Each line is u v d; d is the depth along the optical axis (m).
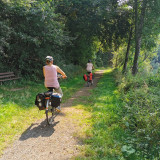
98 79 16.92
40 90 9.48
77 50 23.64
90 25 20.09
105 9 17.97
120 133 4.34
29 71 11.99
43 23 11.41
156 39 19.91
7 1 9.91
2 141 4.02
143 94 5.85
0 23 9.24
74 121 5.29
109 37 22.95
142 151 3.48
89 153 3.54
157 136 3.78
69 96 8.60
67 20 19.88
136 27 15.16
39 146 3.88
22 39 11.07
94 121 5.18
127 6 19.86
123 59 27.16
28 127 4.86
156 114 4.19
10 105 6.09
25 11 10.52
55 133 4.51
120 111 5.41
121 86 9.07
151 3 14.26
